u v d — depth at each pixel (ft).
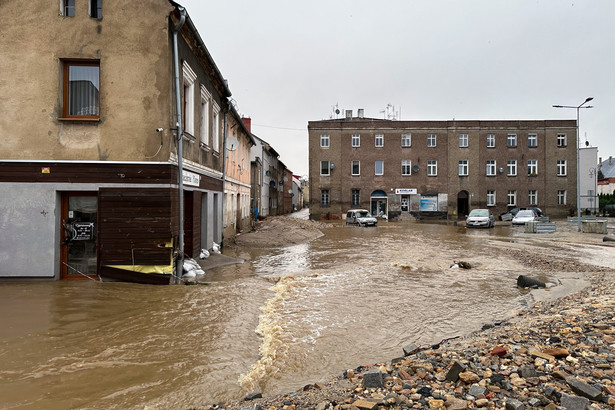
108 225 29.43
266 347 17.11
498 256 47.37
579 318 17.97
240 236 64.69
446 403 10.62
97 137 29.68
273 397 12.57
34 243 29.19
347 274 35.17
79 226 30.30
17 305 22.82
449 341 17.38
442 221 136.26
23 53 29.45
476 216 101.96
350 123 145.18
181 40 33.37
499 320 21.48
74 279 29.96
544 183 144.77
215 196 51.83
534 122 144.66
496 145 145.07
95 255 30.45
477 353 14.39
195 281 31.04
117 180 29.60
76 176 29.40
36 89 29.43
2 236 29.01
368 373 12.40
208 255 42.19
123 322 20.08
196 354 16.26
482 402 10.47
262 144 140.77
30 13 29.53
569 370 12.24
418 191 144.97
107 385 13.43
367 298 26.30
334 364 15.64
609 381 11.21
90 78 30.55
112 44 29.91
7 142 29.22
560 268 38.29
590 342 14.57
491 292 28.43
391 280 32.55
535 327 17.39
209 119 45.85
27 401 12.25
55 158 29.40
